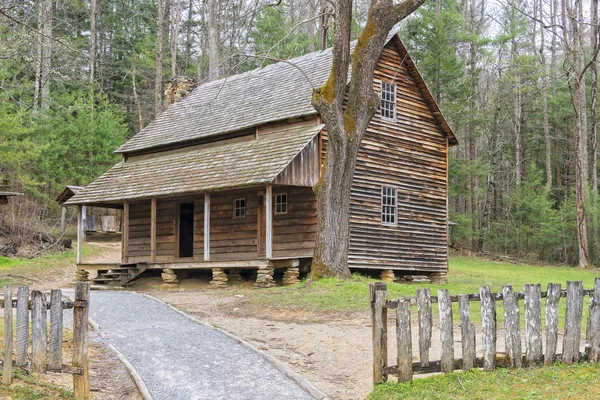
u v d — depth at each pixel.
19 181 32.31
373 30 18.22
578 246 41.22
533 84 49.94
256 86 26.83
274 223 22.34
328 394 8.60
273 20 46.41
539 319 9.16
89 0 52.06
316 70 24.34
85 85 40.50
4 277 23.59
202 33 55.44
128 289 22.73
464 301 8.84
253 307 15.81
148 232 26.47
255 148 22.27
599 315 9.49
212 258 24.14
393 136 23.67
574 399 7.92
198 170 23.08
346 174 18.47
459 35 43.19
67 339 10.70
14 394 7.61
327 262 18.38
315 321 13.93
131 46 52.44
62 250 30.88
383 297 8.55
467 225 43.94
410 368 8.46
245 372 9.43
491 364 8.85
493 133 48.69
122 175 26.47
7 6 19.88
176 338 11.76
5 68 27.92
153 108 52.53
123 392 8.41
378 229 22.59
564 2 37.56
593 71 41.84
